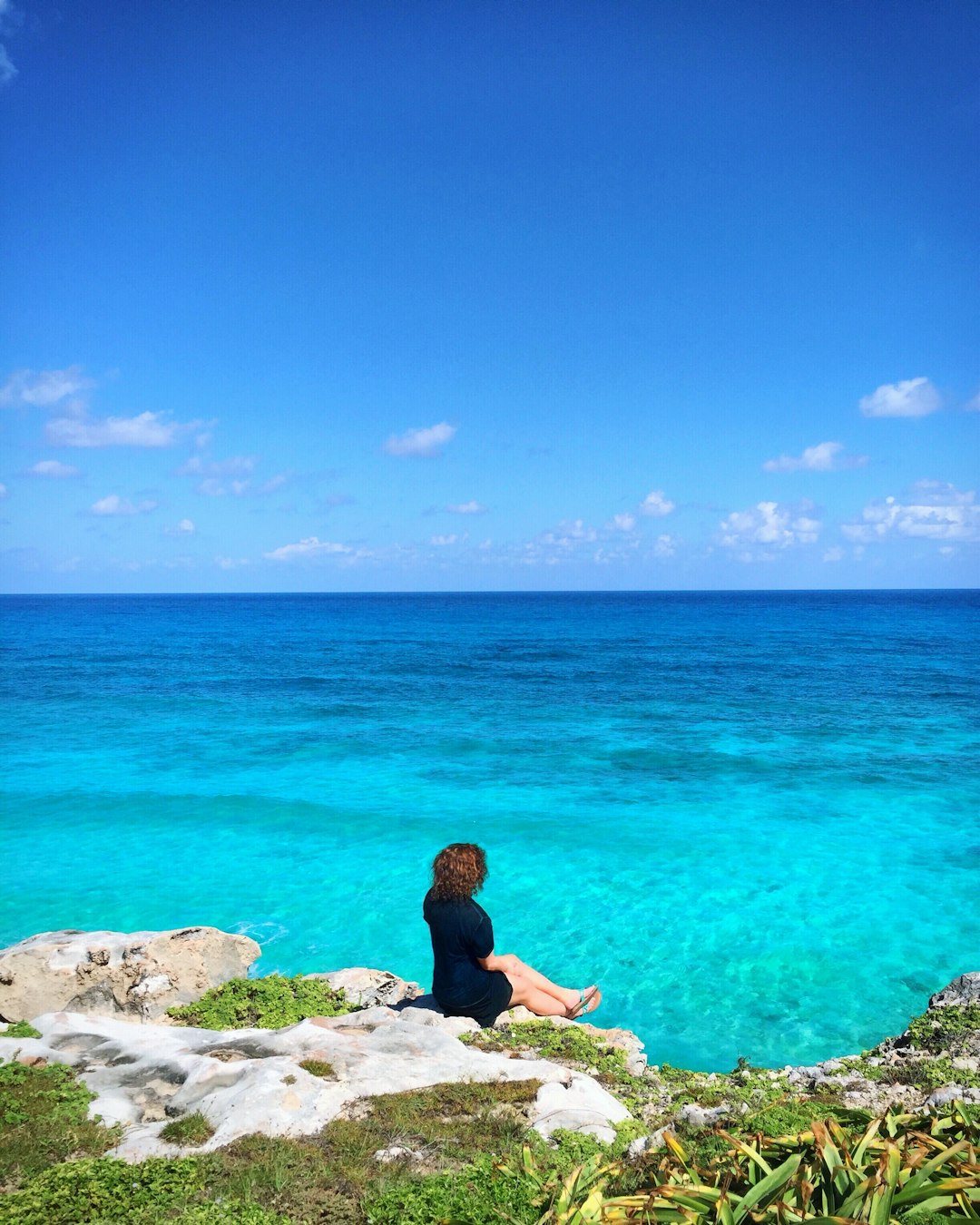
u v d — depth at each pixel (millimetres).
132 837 18938
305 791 23000
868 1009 11367
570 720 35438
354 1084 5410
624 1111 5512
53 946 9602
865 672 55281
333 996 9188
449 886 7469
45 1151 4684
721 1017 11148
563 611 197125
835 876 16547
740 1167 3719
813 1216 3133
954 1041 6969
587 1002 8195
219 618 162000
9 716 36000
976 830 19500
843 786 23781
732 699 42156
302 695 43562
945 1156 3268
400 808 21391
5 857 17547
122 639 95562
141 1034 6594
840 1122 4547
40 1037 6570
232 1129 4809
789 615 162250
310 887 15930
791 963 12742
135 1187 4191
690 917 14508
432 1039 6309
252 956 10578
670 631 113125
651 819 20438
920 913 14664
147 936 10008
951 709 38188
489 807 21516
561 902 15219
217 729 32906
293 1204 4133
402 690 46375
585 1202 3436
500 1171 4168
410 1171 4441
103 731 32188
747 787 23703
